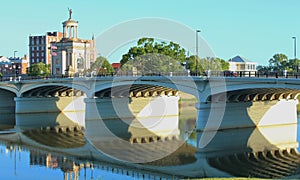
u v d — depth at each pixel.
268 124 73.31
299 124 77.31
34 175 43.44
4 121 92.56
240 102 69.81
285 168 45.91
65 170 45.44
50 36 193.50
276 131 69.88
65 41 136.88
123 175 41.66
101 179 40.53
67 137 69.56
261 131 69.56
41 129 80.06
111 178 40.78
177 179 39.75
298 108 104.56
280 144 59.78
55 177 42.69
